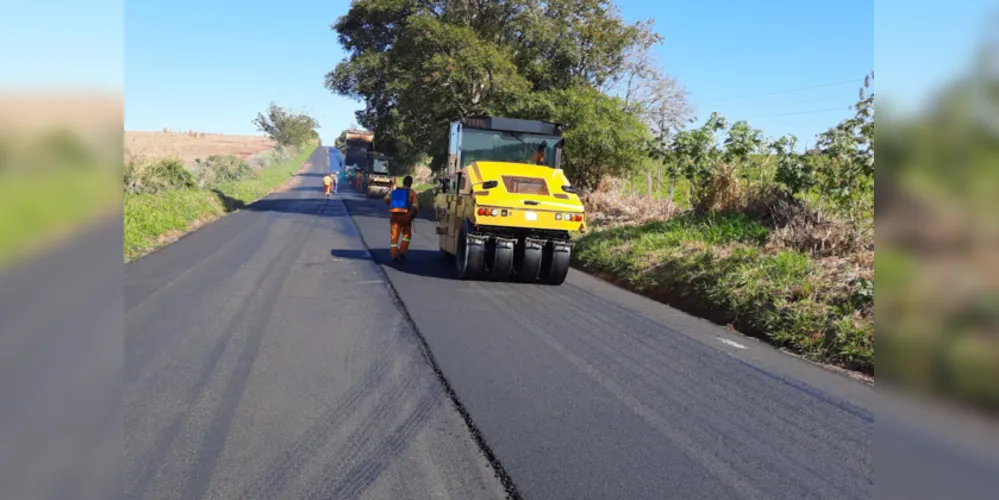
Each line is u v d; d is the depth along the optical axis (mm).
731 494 4250
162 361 6480
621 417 5520
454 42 26094
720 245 12594
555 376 6539
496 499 4039
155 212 18484
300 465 4395
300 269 12555
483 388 6070
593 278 13656
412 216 14617
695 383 6570
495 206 11602
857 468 4688
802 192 12914
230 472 4250
